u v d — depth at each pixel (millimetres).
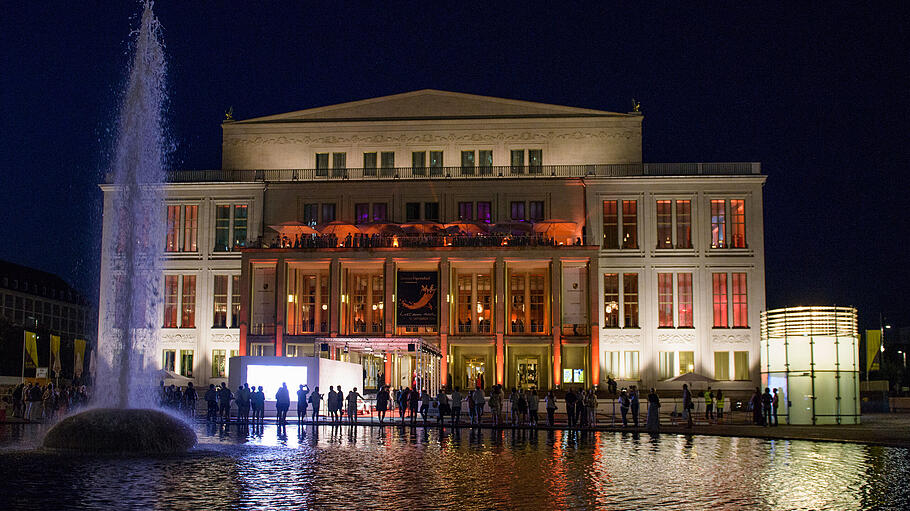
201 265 72438
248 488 17547
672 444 30656
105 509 14805
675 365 68312
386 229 66062
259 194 72750
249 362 47500
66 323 129750
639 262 69438
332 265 66562
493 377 65562
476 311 69500
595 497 16641
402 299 65688
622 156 72812
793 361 41719
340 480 18984
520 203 71062
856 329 41625
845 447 29219
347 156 74812
